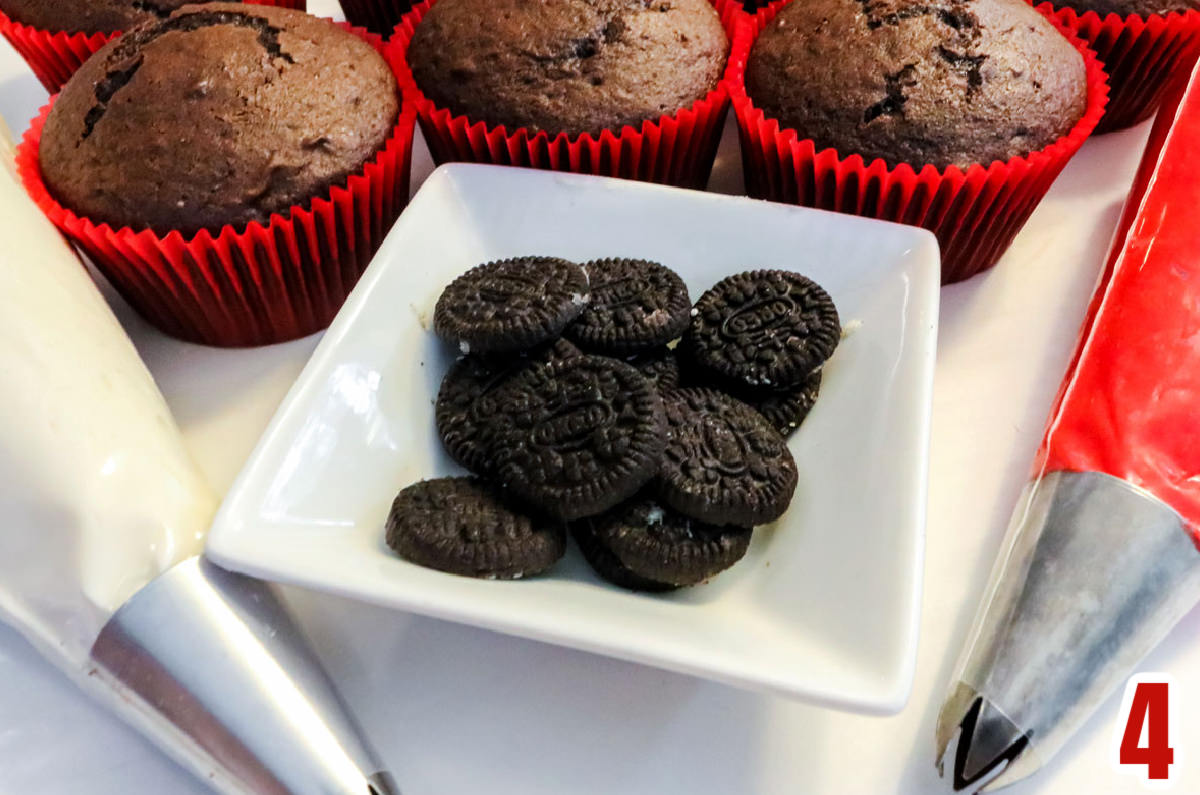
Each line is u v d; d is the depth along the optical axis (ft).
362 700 0.54
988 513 0.61
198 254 0.63
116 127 0.64
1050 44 0.70
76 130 0.65
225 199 0.63
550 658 0.56
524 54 0.70
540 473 0.53
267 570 0.49
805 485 0.57
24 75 0.88
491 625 0.48
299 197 0.65
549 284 0.60
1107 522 0.54
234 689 0.49
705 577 0.53
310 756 0.49
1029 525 0.56
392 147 0.69
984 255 0.72
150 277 0.65
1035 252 0.74
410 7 0.90
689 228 0.65
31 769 0.51
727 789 0.52
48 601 0.49
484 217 0.67
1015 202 0.68
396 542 0.52
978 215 0.68
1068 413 0.59
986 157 0.66
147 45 0.66
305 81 0.67
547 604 0.49
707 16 0.75
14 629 0.52
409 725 0.54
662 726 0.53
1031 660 0.51
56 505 0.49
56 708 0.53
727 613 0.52
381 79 0.71
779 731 0.53
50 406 0.50
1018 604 0.53
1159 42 0.75
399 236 0.63
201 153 0.63
